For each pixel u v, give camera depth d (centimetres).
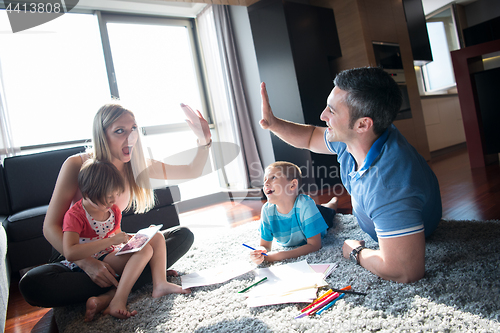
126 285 110
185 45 423
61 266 117
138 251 117
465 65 310
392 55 412
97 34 357
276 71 349
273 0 336
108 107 126
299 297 96
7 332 123
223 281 120
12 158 263
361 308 86
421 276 96
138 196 147
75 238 109
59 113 325
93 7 352
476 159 314
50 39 325
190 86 420
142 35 388
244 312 94
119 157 129
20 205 253
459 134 583
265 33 350
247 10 360
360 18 373
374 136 101
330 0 396
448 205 192
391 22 418
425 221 116
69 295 110
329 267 115
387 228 93
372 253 108
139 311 106
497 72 298
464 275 95
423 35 487
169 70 403
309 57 349
